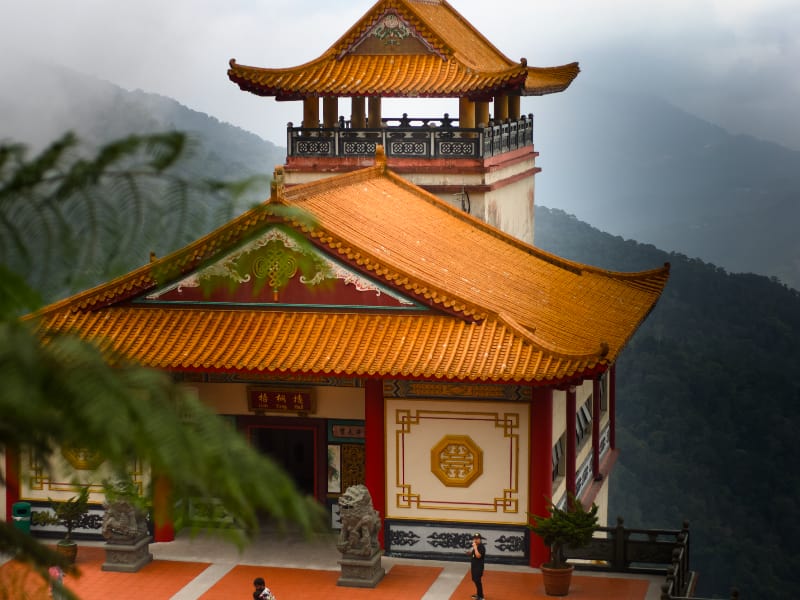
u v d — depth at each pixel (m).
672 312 171.88
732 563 122.31
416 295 40.91
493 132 63.56
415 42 63.81
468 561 41.38
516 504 40.91
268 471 5.59
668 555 41.16
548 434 40.44
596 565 41.59
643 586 39.94
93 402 5.23
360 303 41.56
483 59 68.81
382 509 41.78
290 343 40.78
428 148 62.12
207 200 5.45
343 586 39.09
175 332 41.47
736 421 142.88
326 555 42.16
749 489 133.50
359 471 43.81
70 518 41.31
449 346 40.00
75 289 5.34
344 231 43.66
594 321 49.62
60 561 6.09
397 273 40.97
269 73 63.19
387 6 63.66
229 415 43.91
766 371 154.38
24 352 5.17
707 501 130.50
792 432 142.25
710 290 181.12
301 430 47.09
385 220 49.44
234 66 63.16
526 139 71.81
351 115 65.50
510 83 60.50
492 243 56.28
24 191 5.38
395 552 41.84
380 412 41.50
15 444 5.32
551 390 40.47
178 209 5.41
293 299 41.91
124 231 5.34
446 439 41.19
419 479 41.53
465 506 41.31
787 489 134.62
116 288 42.06
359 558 39.19
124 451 5.31
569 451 46.25
